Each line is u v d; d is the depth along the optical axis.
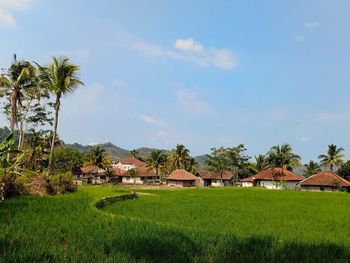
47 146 49.81
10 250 7.90
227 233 11.38
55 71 32.91
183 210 19.67
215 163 94.38
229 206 22.94
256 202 26.97
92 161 90.25
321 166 87.06
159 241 9.56
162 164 101.94
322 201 30.28
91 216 14.06
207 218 16.39
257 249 9.39
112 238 9.76
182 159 103.06
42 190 24.92
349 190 72.94
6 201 18.16
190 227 12.93
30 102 40.09
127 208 20.34
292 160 80.50
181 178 91.44
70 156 80.69
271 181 81.75
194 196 33.59
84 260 7.54
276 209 21.84
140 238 9.81
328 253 9.27
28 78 37.84
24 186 23.52
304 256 8.95
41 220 12.27
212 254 8.86
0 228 10.07
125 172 107.25
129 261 7.73
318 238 11.77
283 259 8.69
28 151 41.41
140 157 137.62
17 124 39.81
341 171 87.44
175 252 8.73
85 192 29.58
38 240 8.95
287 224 15.23
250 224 14.70
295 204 26.23
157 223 13.01
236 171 96.50
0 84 37.91
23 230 10.20
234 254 8.95
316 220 17.06
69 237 9.76
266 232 12.56
